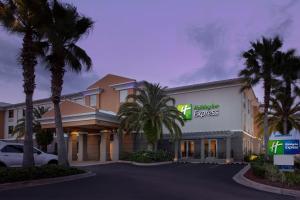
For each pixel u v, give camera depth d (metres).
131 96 33.72
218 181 18.56
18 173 14.91
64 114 34.84
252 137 43.38
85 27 20.50
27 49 17.50
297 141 20.25
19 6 17.28
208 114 37.31
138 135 38.41
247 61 29.48
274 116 41.22
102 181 16.75
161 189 14.59
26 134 17.02
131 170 24.19
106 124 34.25
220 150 35.22
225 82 36.19
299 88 34.03
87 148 40.91
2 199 11.37
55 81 20.41
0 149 18.53
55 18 19.41
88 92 43.72
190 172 23.20
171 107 33.16
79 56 20.80
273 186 16.22
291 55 29.56
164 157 32.69
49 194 12.55
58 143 20.33
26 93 17.27
